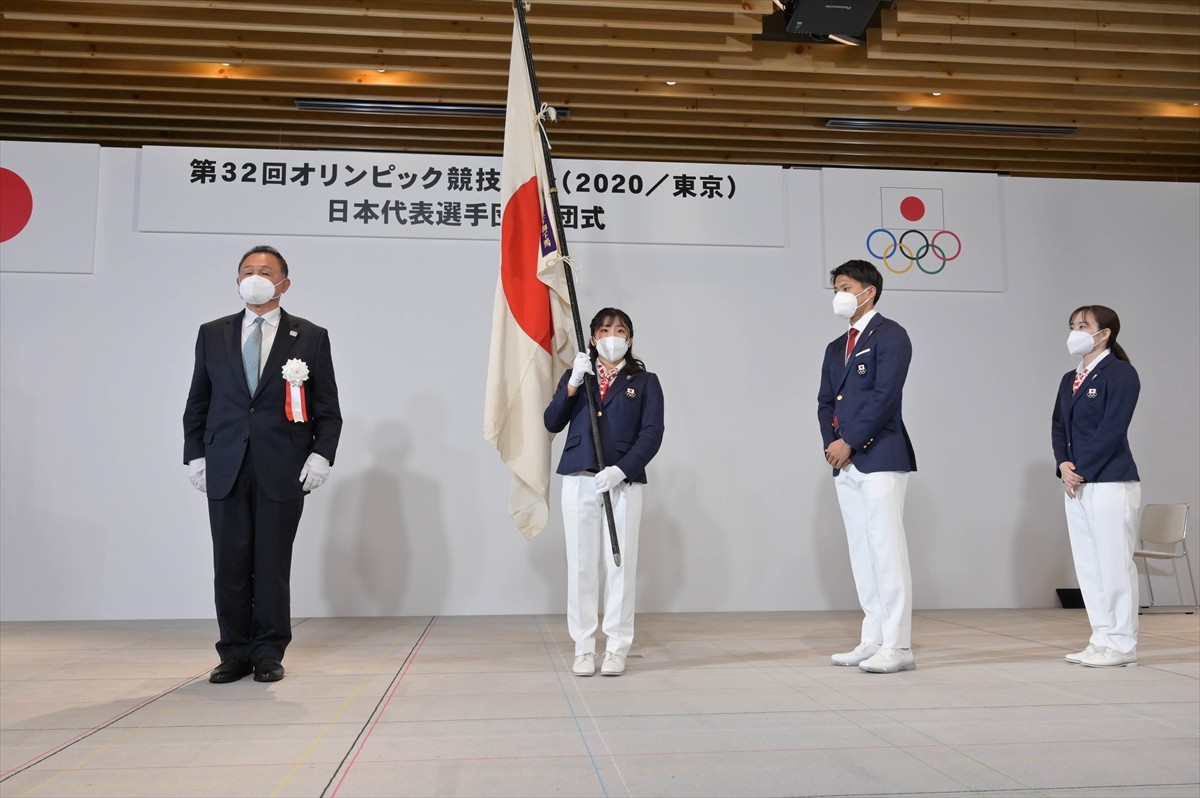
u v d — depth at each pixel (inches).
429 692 110.3
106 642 154.2
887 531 127.0
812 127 238.1
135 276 194.5
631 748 83.5
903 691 110.9
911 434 207.9
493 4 191.3
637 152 256.2
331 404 130.7
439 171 202.5
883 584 127.2
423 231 200.7
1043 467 210.4
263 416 123.8
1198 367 219.0
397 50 202.5
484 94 224.8
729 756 80.7
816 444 204.5
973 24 197.2
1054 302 216.1
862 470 129.6
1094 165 271.1
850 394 132.8
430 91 223.5
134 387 191.9
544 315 143.6
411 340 198.5
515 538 195.0
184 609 187.8
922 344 210.8
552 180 141.3
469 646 148.7
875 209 211.6
